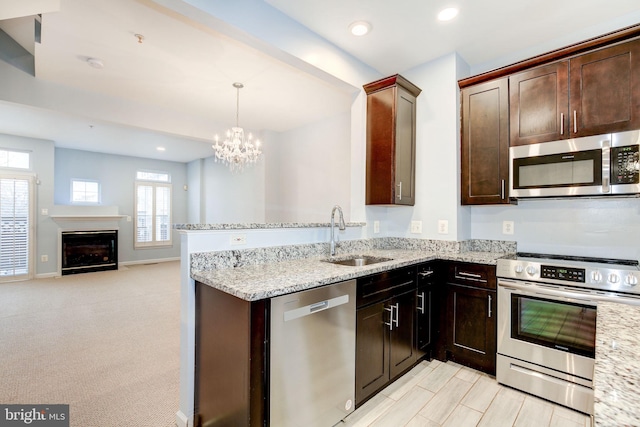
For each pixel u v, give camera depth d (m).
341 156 4.52
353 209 2.84
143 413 1.83
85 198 6.64
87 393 2.01
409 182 2.78
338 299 1.64
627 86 1.93
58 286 4.97
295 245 2.20
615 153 1.94
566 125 2.13
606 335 0.77
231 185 6.47
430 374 2.27
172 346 2.73
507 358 2.11
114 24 2.34
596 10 2.11
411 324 2.23
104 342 2.80
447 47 2.57
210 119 4.76
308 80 3.32
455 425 1.72
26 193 5.52
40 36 2.55
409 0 2.00
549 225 2.48
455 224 2.63
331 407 1.62
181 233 1.74
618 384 0.54
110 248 6.45
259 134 5.47
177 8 1.70
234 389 1.39
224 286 1.40
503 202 2.40
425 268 2.39
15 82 3.15
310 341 1.51
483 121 2.51
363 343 1.81
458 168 2.64
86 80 3.32
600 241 2.28
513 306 2.09
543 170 2.21
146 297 4.33
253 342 1.29
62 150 6.33
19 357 2.49
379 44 2.51
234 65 2.99
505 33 2.38
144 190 7.43
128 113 3.92
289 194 5.37
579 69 2.09
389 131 2.61
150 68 3.05
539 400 1.95
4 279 5.32
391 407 1.88
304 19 2.18
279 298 1.38
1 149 5.34
